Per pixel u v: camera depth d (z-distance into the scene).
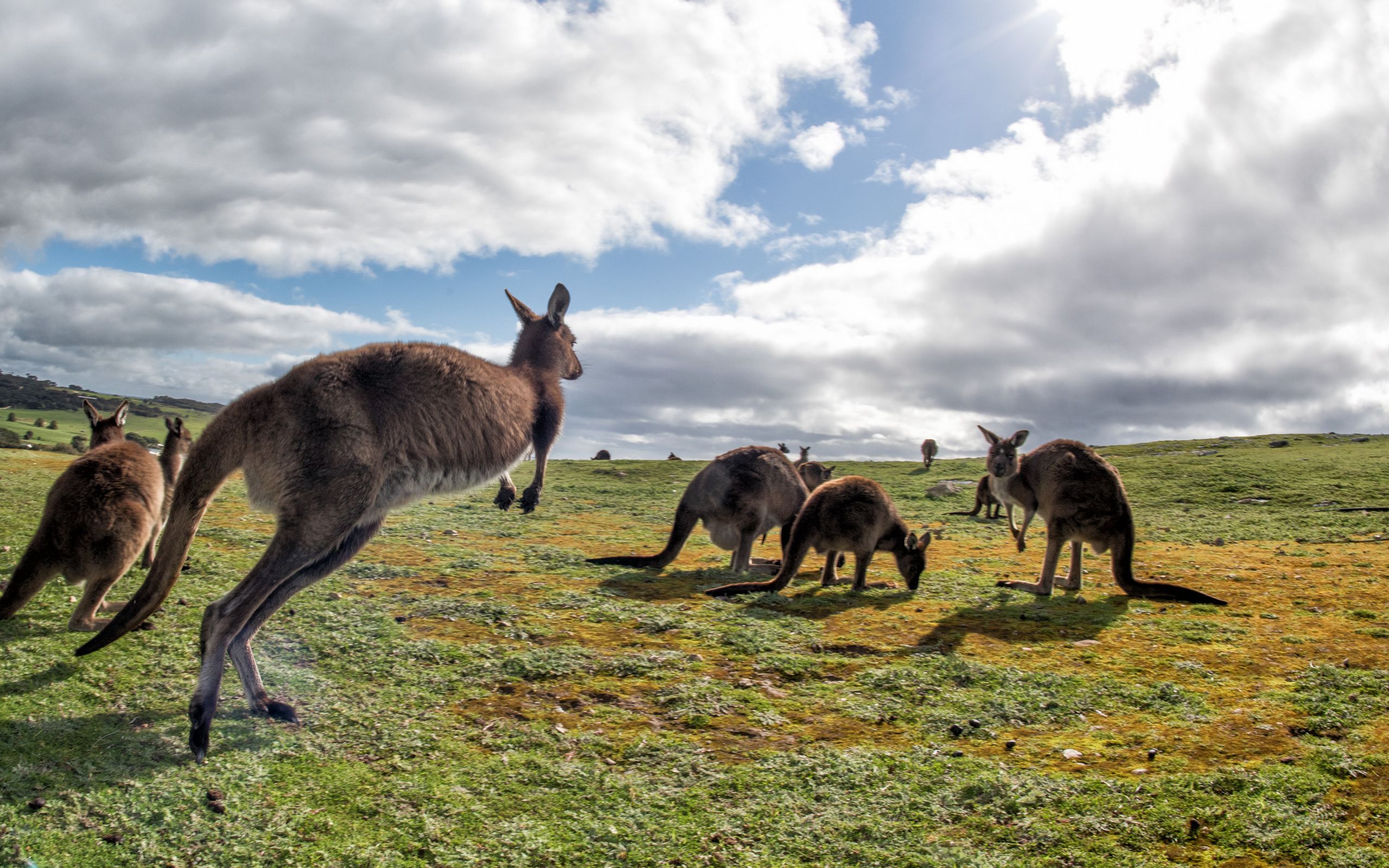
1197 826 3.90
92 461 6.35
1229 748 4.83
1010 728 5.19
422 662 5.96
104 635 4.75
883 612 8.20
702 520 10.25
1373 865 3.57
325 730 4.76
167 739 4.46
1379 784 4.31
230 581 7.78
